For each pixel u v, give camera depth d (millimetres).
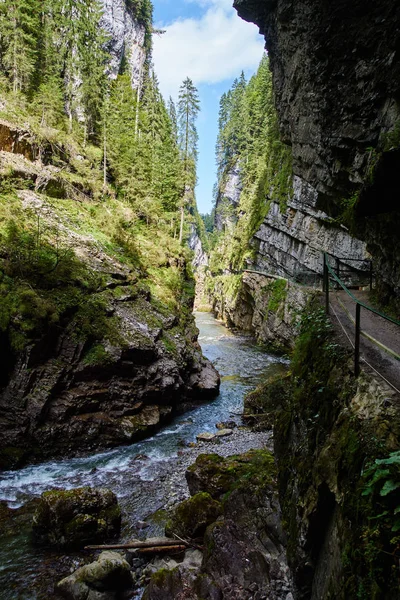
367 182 7477
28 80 34250
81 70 38531
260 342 38938
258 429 18125
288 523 6672
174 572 8102
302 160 16047
